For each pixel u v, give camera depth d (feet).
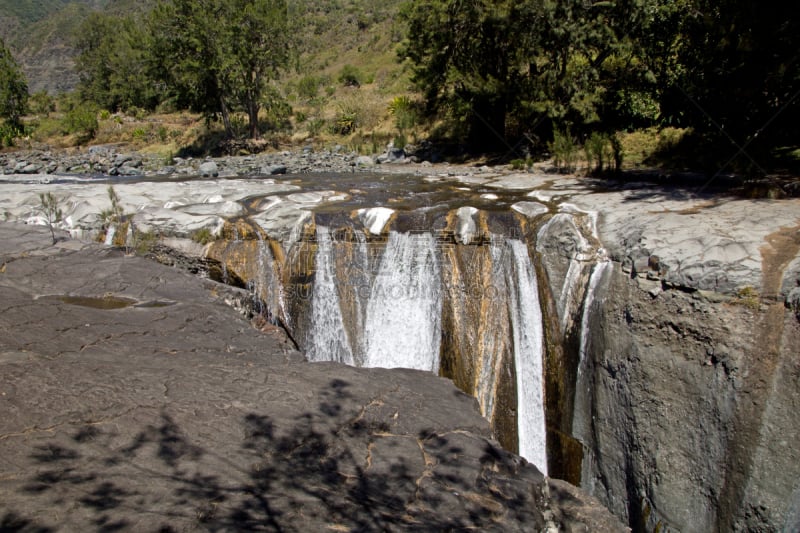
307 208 32.22
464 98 57.62
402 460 11.26
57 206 33.58
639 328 21.83
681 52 40.22
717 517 18.65
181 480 10.11
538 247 27.04
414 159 61.57
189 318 17.93
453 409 13.34
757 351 18.56
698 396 19.58
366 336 28.76
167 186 41.57
